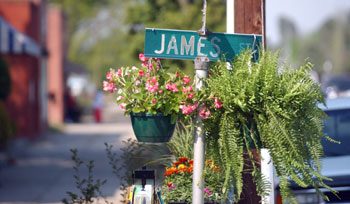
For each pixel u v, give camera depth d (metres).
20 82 34.97
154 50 6.26
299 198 9.16
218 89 5.95
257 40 6.52
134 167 9.52
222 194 7.35
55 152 29.22
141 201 6.78
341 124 11.02
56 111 53.88
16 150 27.39
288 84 6.03
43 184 18.64
